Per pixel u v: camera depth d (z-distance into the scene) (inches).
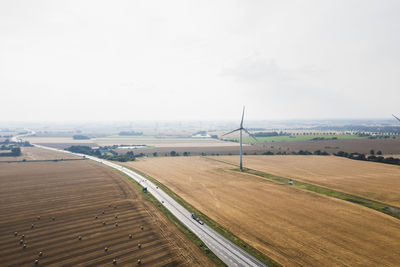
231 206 2556.6
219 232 1967.3
